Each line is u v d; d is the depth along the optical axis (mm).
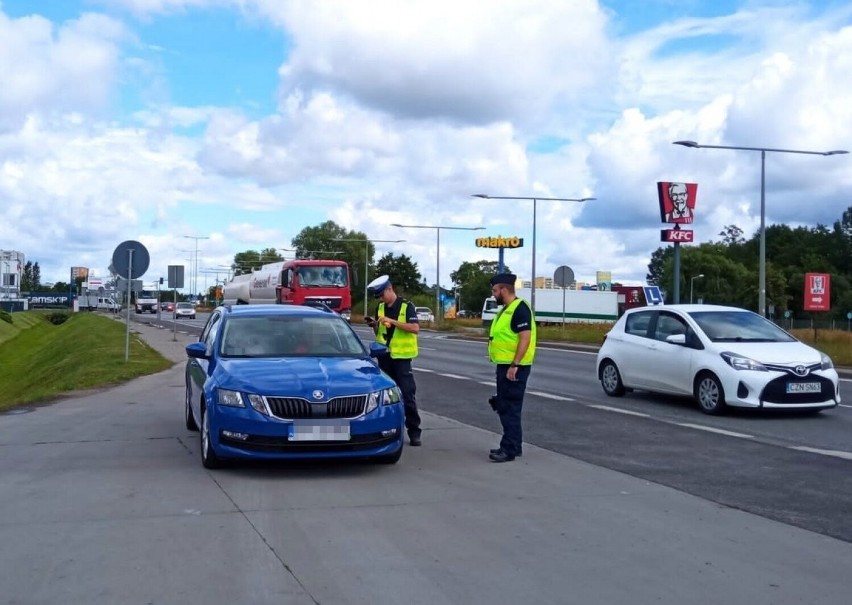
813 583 5484
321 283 44062
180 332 44969
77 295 123625
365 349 9938
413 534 6496
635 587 5383
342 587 5332
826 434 11703
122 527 6645
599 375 16641
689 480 8500
